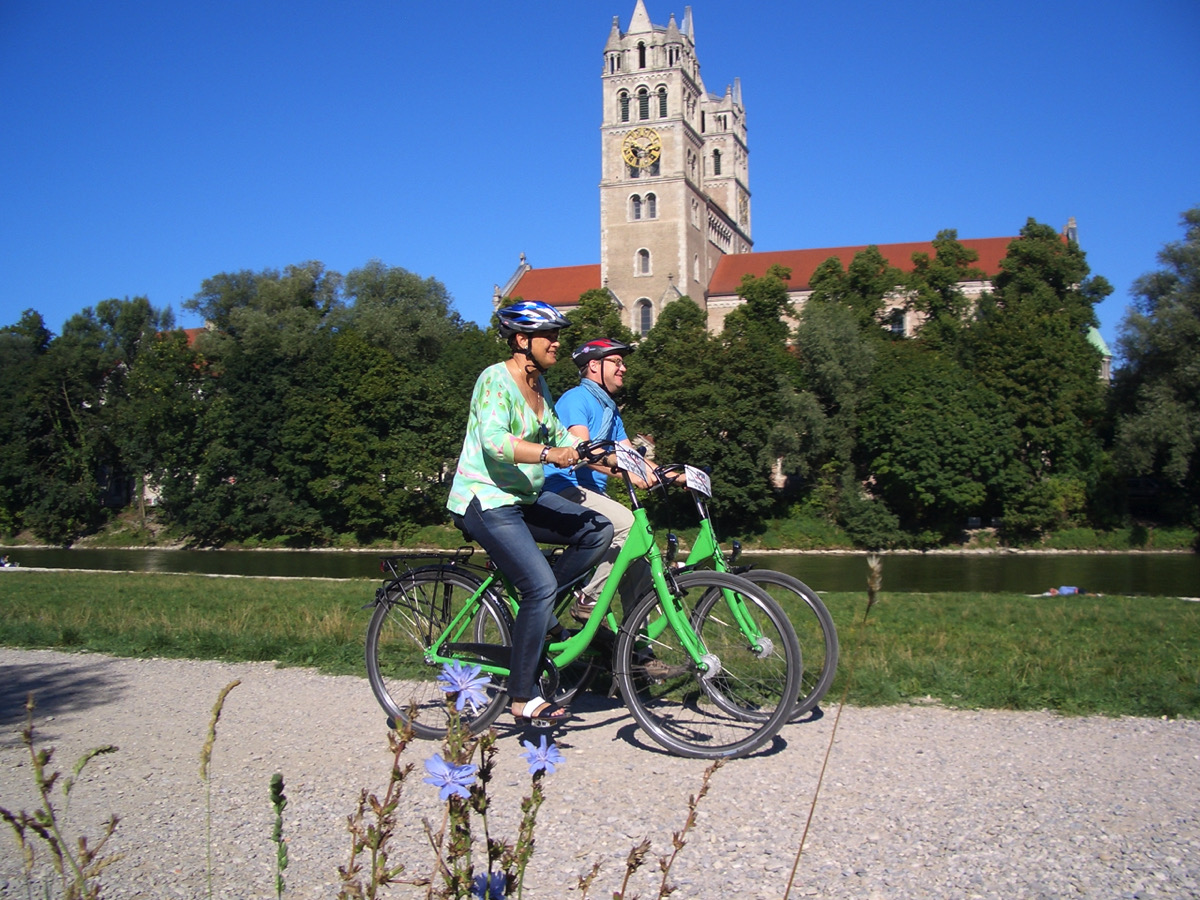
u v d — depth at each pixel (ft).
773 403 174.19
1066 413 171.01
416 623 18.35
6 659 25.79
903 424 168.86
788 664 15.69
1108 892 10.57
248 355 193.06
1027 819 12.72
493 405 16.10
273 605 36.24
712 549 17.49
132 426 202.18
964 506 163.43
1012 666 21.26
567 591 16.93
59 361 214.90
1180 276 157.58
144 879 11.32
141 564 136.05
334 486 181.37
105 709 19.98
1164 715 18.08
